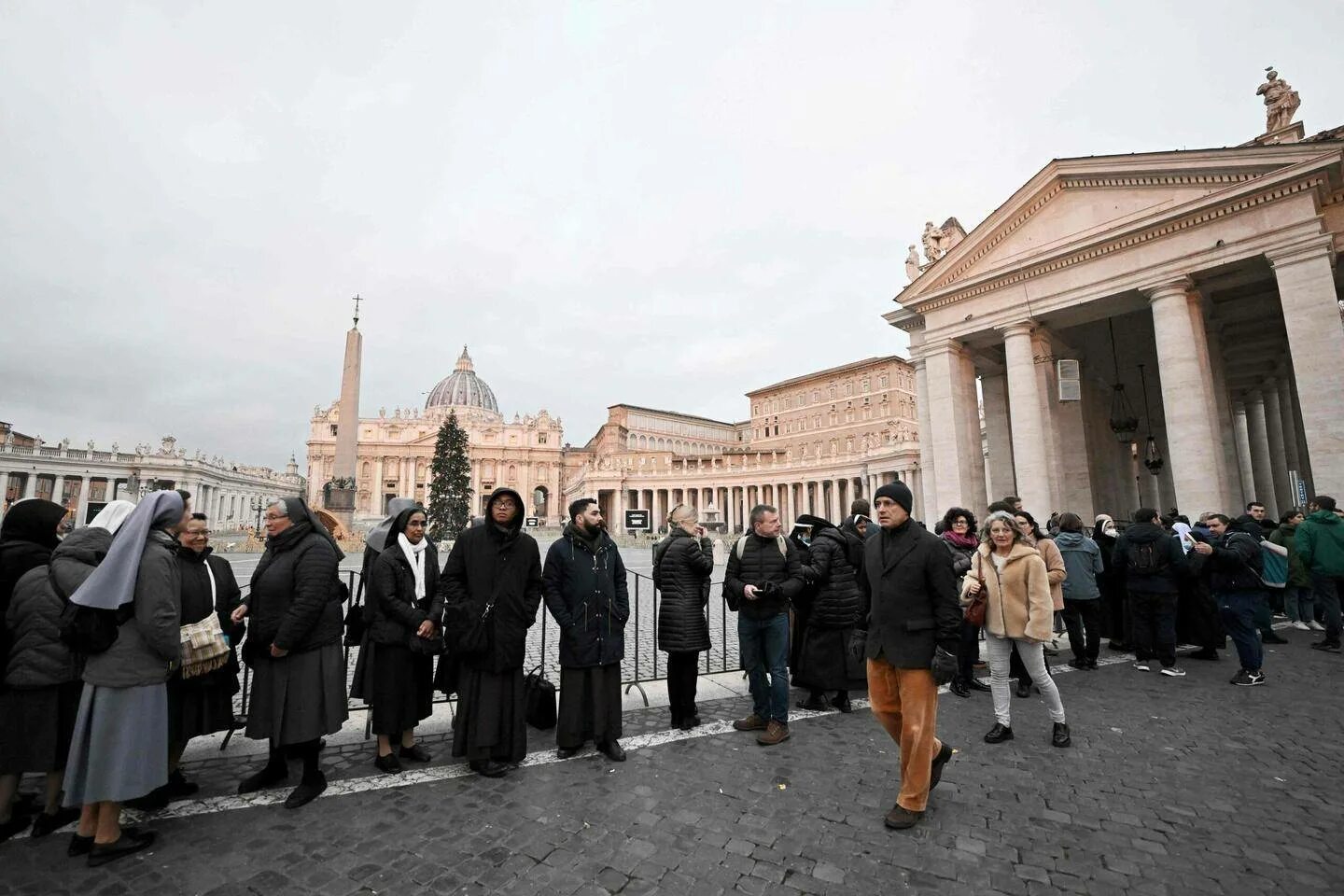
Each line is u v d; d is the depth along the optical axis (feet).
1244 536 24.41
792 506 212.64
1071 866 11.51
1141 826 13.07
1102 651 31.30
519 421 388.16
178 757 14.89
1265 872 11.27
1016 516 23.85
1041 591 18.01
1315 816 13.44
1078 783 15.30
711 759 17.20
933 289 67.56
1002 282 61.31
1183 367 49.26
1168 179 51.52
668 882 11.04
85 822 12.21
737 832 12.94
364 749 18.37
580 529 18.21
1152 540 26.43
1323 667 26.45
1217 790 14.82
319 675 15.08
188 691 15.26
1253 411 86.48
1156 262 51.67
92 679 12.09
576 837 12.75
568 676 17.69
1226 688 23.61
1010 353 60.64
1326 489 41.98
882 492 14.80
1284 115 49.78
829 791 14.96
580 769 16.56
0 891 10.90
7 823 13.29
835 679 21.63
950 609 13.32
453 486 185.78
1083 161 55.57
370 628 16.61
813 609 22.33
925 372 69.21
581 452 388.98
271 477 358.43
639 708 22.35
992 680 18.81
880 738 18.92
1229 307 60.54
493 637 16.43
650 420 341.41
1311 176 43.98
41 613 13.00
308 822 13.55
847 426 264.11
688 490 253.24
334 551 15.84
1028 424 58.65
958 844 12.37
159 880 11.25
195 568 15.37
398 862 11.80
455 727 16.67
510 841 12.60
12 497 212.23
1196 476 47.88
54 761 13.07
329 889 10.89
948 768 16.34
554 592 17.69
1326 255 43.42
